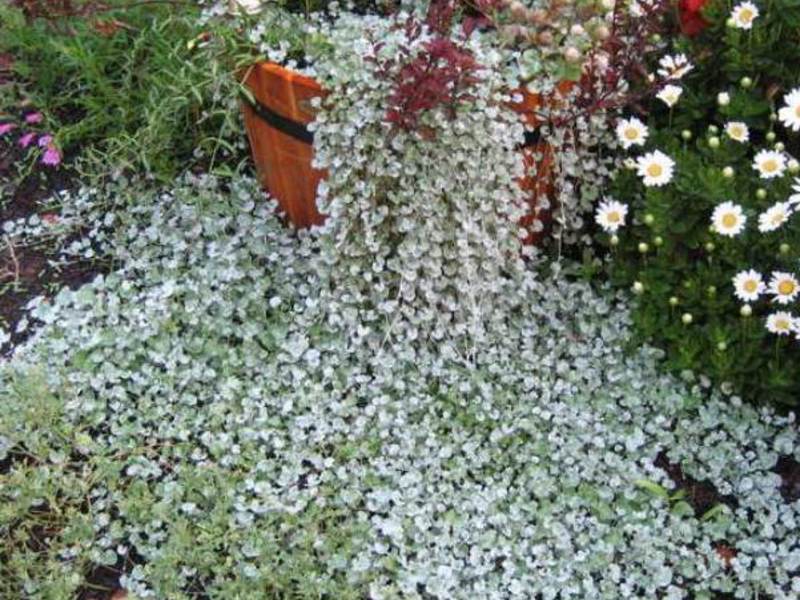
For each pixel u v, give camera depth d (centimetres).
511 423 141
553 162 150
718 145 149
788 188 146
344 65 139
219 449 138
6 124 181
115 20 175
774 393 140
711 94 159
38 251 166
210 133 174
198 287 153
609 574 128
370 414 141
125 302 155
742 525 132
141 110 173
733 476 136
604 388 144
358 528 131
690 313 146
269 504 133
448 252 143
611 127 155
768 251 143
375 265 143
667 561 130
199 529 132
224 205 162
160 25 168
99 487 137
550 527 131
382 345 146
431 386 145
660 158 146
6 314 158
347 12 157
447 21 138
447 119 136
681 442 139
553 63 142
